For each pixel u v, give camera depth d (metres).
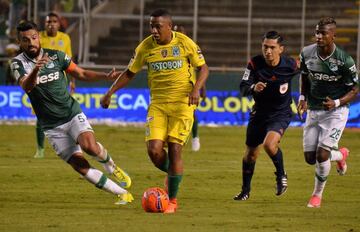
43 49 34.59
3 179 44.81
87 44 80.56
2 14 81.06
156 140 33.97
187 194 40.28
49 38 53.34
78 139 34.59
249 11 80.56
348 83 36.03
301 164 53.25
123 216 33.34
